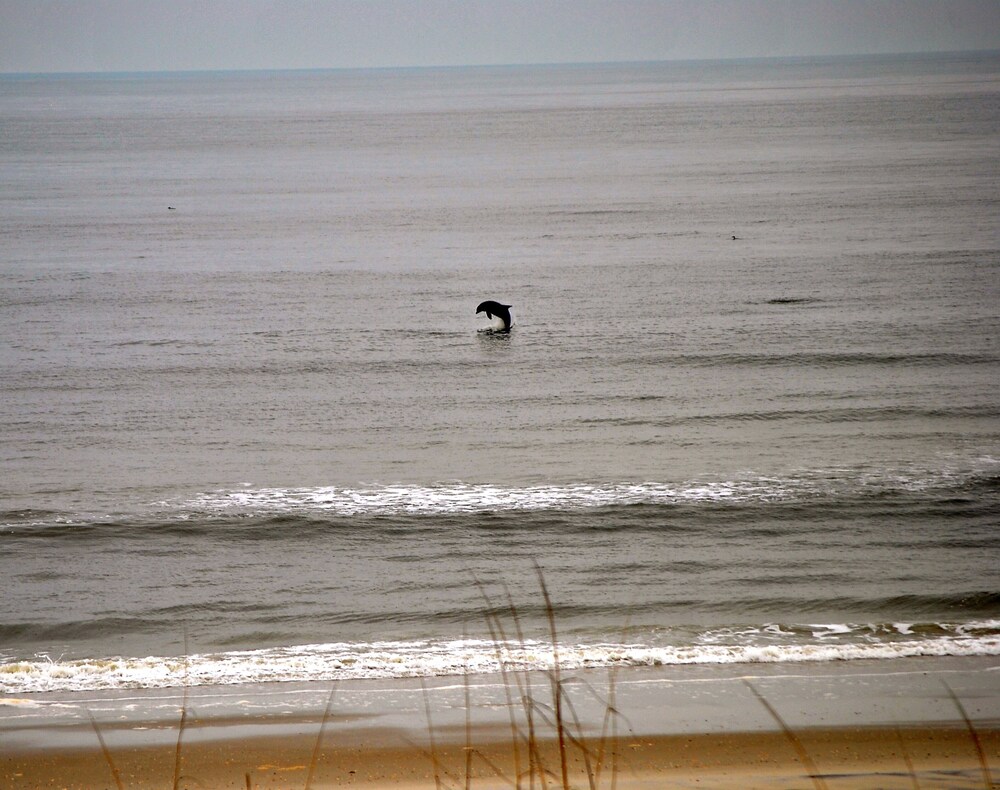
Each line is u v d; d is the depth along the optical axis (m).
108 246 187.25
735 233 190.88
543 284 147.62
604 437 83.06
